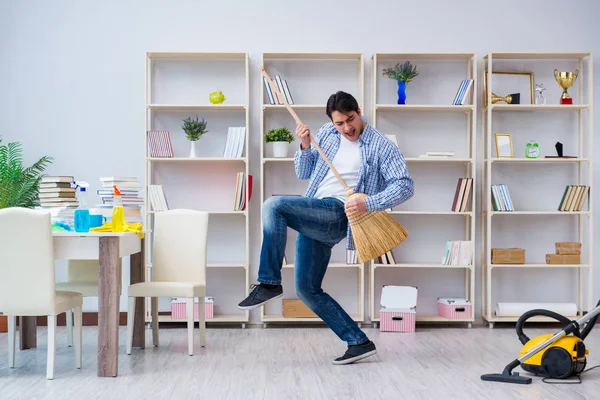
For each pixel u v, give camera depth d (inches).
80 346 152.3
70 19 223.5
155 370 150.1
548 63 228.7
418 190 226.8
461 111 226.7
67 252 144.5
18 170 207.6
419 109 221.0
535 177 227.8
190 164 224.8
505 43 227.5
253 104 223.8
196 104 218.2
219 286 223.8
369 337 198.8
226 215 224.8
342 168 151.3
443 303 217.5
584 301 227.0
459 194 216.5
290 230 225.1
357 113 149.5
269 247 140.0
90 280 182.5
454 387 134.4
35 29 222.7
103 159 223.3
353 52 222.2
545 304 217.3
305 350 175.6
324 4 225.9
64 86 223.0
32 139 222.2
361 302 217.0
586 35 228.1
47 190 165.0
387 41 226.1
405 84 219.6
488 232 215.3
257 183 224.1
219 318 213.2
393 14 226.4
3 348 179.9
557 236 227.8
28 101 222.2
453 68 227.3
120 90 223.8
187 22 224.7
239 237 224.8
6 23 222.2
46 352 173.2
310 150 154.0
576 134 228.1
